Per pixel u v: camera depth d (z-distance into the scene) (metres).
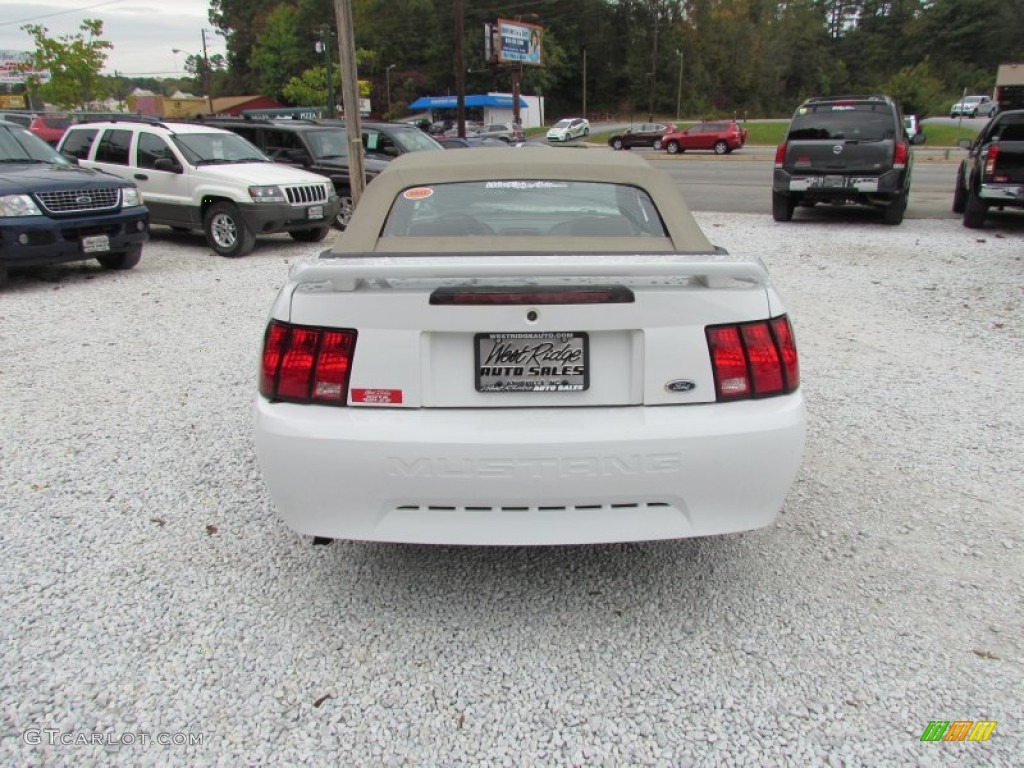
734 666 2.57
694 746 2.25
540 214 3.49
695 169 28.48
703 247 3.36
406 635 2.73
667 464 2.48
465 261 2.56
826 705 2.40
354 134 11.27
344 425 2.49
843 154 12.52
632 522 2.55
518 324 2.46
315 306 2.51
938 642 2.68
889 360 5.80
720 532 2.59
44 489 3.76
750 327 2.55
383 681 2.50
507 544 2.54
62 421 4.63
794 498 3.70
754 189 20.19
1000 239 11.18
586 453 2.45
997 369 5.56
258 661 2.58
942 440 4.35
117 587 2.97
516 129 48.72
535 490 2.48
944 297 7.79
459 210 3.49
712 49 109.00
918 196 17.44
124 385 5.29
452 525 2.54
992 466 4.02
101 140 11.75
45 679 2.48
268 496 3.71
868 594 2.96
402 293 2.46
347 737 2.28
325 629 2.75
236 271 9.58
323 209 11.30
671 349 2.51
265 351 2.61
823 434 4.45
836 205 14.44
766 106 112.44
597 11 106.12
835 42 121.00
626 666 2.58
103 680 2.48
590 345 2.52
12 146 9.31
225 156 11.40
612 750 2.24
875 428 4.52
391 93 97.62
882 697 2.43
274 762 2.18
